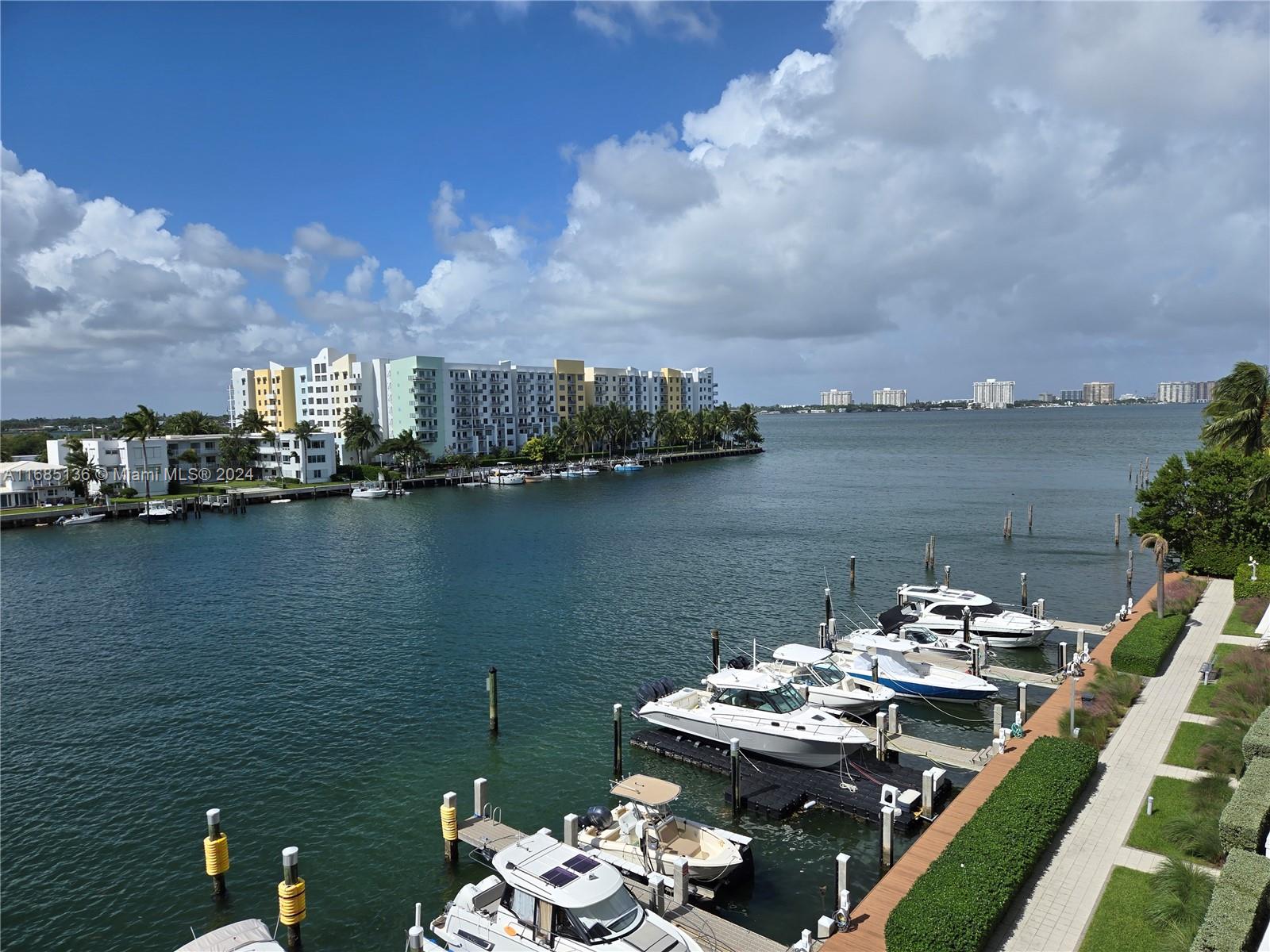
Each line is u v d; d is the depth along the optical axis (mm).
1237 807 19750
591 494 138375
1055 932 18828
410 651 48906
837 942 19562
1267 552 54875
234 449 161125
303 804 30250
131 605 62875
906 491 127312
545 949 18750
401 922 23344
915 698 39656
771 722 32312
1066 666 41125
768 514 106375
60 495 129500
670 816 25453
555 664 46031
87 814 29812
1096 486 126375
